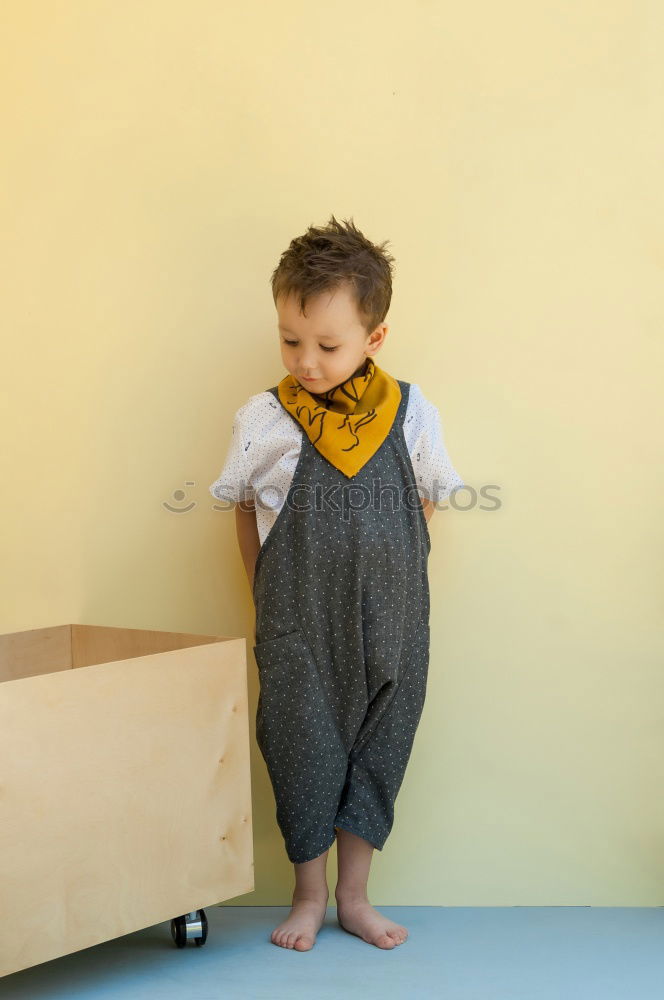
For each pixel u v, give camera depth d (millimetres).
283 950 1180
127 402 1467
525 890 1427
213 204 1448
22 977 1087
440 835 1435
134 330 1464
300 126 1437
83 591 1476
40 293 1472
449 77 1423
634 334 1420
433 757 1436
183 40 1444
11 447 1482
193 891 1130
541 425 1432
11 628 1486
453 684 1437
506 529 1436
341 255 1219
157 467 1466
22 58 1460
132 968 1112
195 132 1446
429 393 1437
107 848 1053
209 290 1453
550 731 1432
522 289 1427
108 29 1451
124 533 1471
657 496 1424
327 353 1234
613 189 1414
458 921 1331
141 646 1364
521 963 1128
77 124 1459
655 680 1423
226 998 1005
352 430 1268
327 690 1255
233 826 1173
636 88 1408
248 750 1192
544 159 1419
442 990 1029
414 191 1430
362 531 1237
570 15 1412
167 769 1109
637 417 1424
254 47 1437
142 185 1455
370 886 1433
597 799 1426
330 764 1252
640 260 1415
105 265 1463
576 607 1431
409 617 1288
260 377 1450
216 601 1459
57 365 1474
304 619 1244
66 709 1024
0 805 971
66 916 1017
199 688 1143
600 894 1422
